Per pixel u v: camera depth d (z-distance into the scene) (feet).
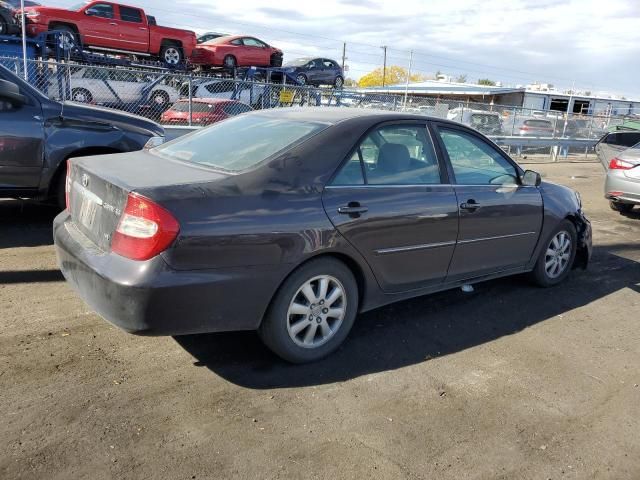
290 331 11.22
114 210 10.11
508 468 8.94
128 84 38.55
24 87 19.04
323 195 11.25
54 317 13.01
